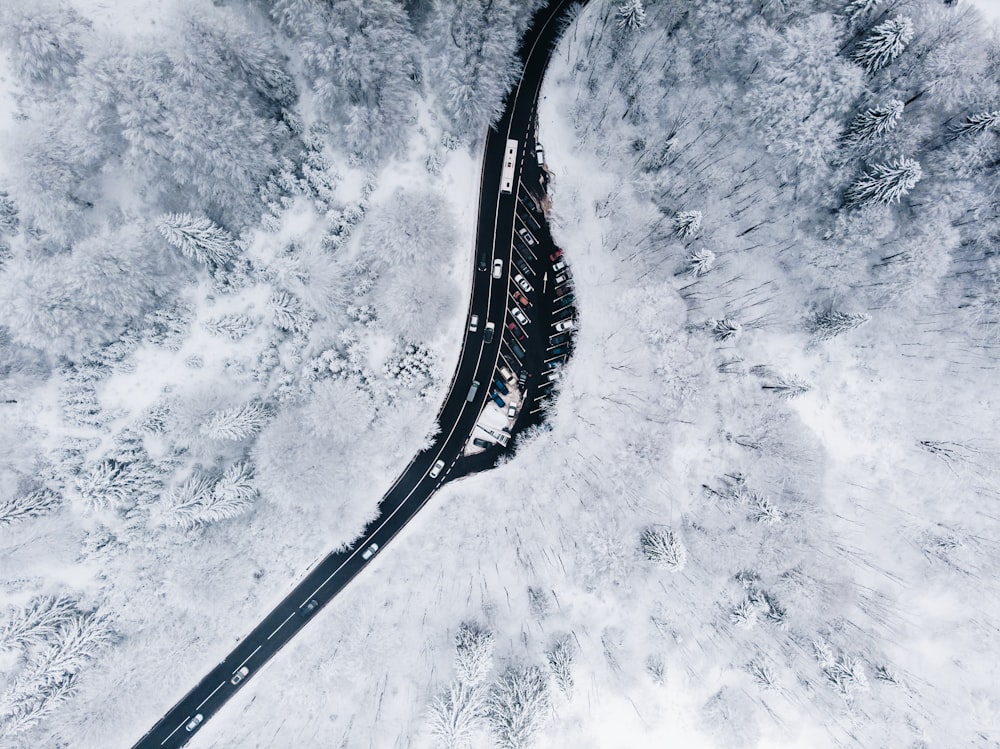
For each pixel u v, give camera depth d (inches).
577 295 2139.5
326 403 2038.6
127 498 2012.8
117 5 1900.8
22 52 1777.8
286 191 2014.0
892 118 1774.1
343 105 1947.6
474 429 2158.0
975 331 2079.2
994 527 2150.6
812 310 2134.6
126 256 1867.6
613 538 2107.5
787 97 1904.5
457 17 1843.0
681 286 2114.9
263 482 2020.2
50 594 2038.6
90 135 1828.2
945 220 1943.9
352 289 2033.7
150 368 2039.9
